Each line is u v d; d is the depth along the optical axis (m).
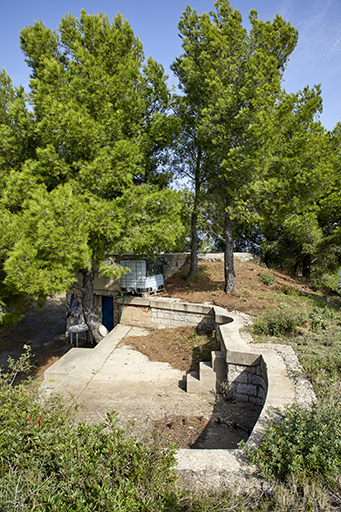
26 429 2.84
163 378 7.14
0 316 8.10
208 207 11.03
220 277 13.33
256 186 9.77
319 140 11.90
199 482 2.95
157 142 10.55
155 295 11.62
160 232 9.03
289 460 2.94
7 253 6.63
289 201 12.11
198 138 10.25
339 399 3.71
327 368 4.91
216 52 9.41
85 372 7.57
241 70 9.36
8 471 2.53
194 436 4.79
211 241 11.21
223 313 8.52
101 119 8.76
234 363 5.86
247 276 13.44
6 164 8.62
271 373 4.87
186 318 9.92
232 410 5.55
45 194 7.10
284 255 16.48
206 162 10.80
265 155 9.36
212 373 6.42
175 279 13.80
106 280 12.91
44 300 8.45
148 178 11.04
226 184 10.54
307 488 2.68
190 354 8.13
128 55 9.84
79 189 8.33
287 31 11.09
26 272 6.48
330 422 3.07
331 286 14.41
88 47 9.53
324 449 2.87
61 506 2.24
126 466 2.67
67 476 2.37
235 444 4.48
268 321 7.09
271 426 3.30
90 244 8.59
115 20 9.67
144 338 9.73
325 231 14.10
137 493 2.40
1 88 8.77
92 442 2.72
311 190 11.77
